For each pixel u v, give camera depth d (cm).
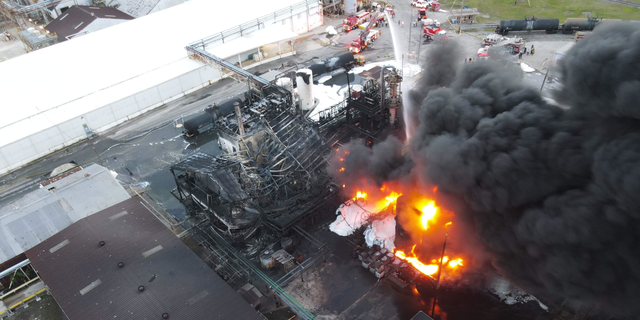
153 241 3278
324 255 3469
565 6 7912
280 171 3794
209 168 3753
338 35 7400
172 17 7044
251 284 3225
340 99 5578
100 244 3238
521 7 8025
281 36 6675
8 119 5050
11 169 4844
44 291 3303
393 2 8562
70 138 5162
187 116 5472
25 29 8006
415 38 7038
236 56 6575
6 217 3512
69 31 7450
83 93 5497
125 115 5541
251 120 4338
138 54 6209
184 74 5897
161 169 4656
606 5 7831
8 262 3284
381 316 2988
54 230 3500
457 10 7744
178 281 2942
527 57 6122
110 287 2906
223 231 3625
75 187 3812
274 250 3500
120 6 8738
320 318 2995
